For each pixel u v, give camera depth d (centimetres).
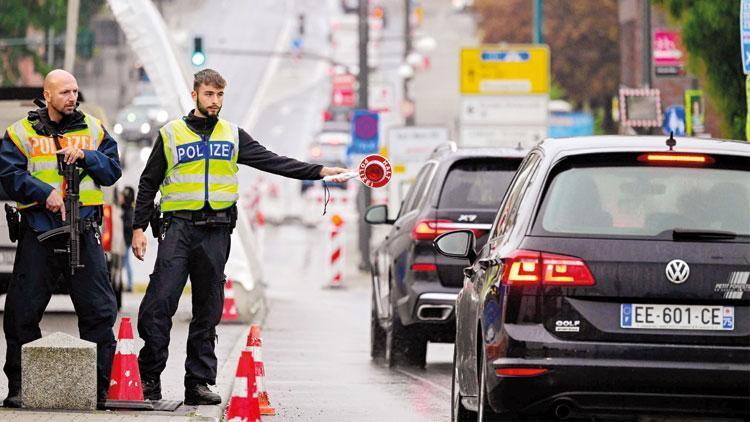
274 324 5466
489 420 2042
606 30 14100
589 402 1927
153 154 2594
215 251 2598
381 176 2602
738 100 5841
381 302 4044
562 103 13050
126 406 2478
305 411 2891
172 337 4350
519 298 1939
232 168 2602
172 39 5419
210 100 2581
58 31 12162
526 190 2053
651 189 1986
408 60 12900
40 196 2420
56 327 4588
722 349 1914
